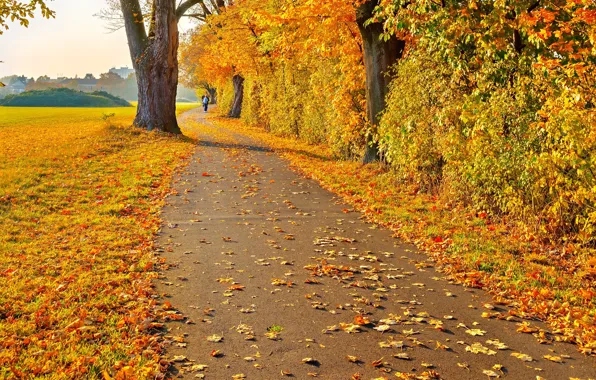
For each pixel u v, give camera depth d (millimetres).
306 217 10266
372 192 12383
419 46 11320
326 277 6836
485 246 8102
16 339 4809
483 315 5613
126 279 6566
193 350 4777
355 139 17328
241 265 7305
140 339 4852
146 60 25734
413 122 11688
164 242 8422
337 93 17516
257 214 10445
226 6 35906
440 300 6086
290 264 7379
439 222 9688
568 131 6594
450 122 10367
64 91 127875
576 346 4945
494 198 9234
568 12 7656
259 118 37156
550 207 7672
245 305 5867
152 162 16906
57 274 6727
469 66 10070
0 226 9000
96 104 123562
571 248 7617
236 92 50156
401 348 4848
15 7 9219
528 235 8406
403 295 6230
